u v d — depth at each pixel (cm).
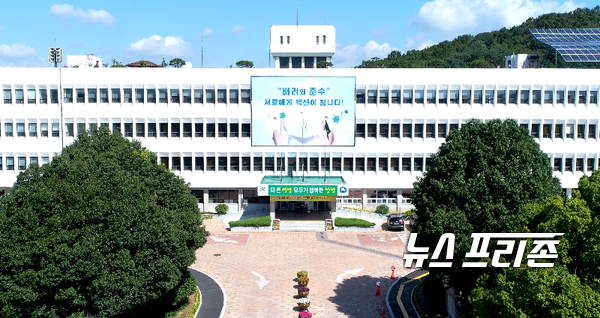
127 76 5709
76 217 2197
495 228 2397
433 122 5769
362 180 5859
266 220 5238
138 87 5728
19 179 2462
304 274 3462
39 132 5756
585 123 5756
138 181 2641
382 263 4028
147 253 2369
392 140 5806
